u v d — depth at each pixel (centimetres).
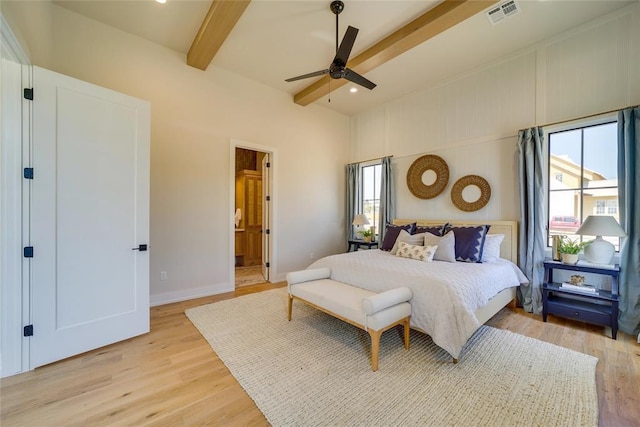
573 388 183
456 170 418
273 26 310
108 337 240
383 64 385
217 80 401
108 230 240
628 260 265
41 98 204
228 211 413
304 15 291
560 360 218
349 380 193
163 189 355
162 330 276
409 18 295
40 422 154
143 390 183
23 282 199
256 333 269
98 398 175
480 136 391
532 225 327
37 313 204
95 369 207
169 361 219
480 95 390
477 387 185
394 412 162
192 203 379
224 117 409
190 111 377
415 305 239
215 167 400
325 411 163
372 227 545
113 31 318
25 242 199
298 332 271
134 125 255
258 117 448
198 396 178
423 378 195
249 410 166
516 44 340
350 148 598
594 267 272
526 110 347
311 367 210
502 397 175
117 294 246
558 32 317
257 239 627
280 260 484
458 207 411
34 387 185
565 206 323
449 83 425
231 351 234
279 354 229
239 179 627
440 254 336
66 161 216
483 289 256
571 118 311
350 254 383
